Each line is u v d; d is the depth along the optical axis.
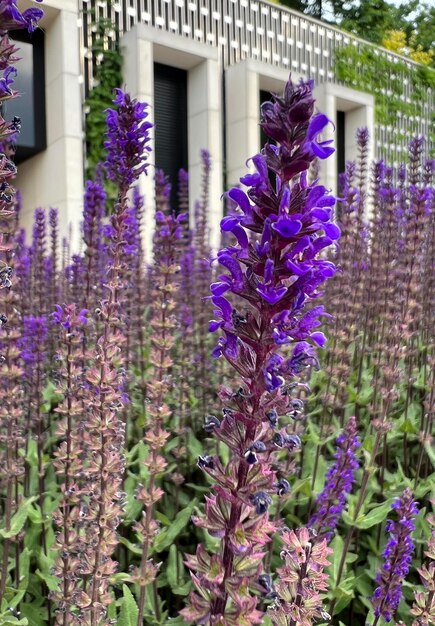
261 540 0.29
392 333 0.58
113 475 0.43
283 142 0.28
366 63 2.91
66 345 0.47
